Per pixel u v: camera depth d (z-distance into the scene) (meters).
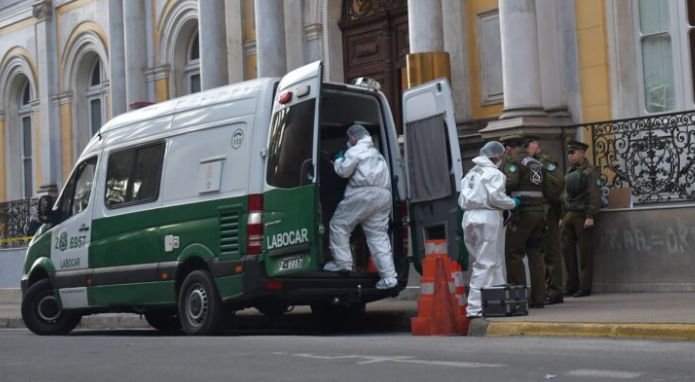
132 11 28.86
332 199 15.13
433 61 20.12
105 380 10.06
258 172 14.83
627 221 17.05
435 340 12.67
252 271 14.66
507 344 11.62
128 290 16.64
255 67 25.95
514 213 14.96
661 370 8.98
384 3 23.42
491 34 20.59
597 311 13.79
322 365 10.27
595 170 17.00
